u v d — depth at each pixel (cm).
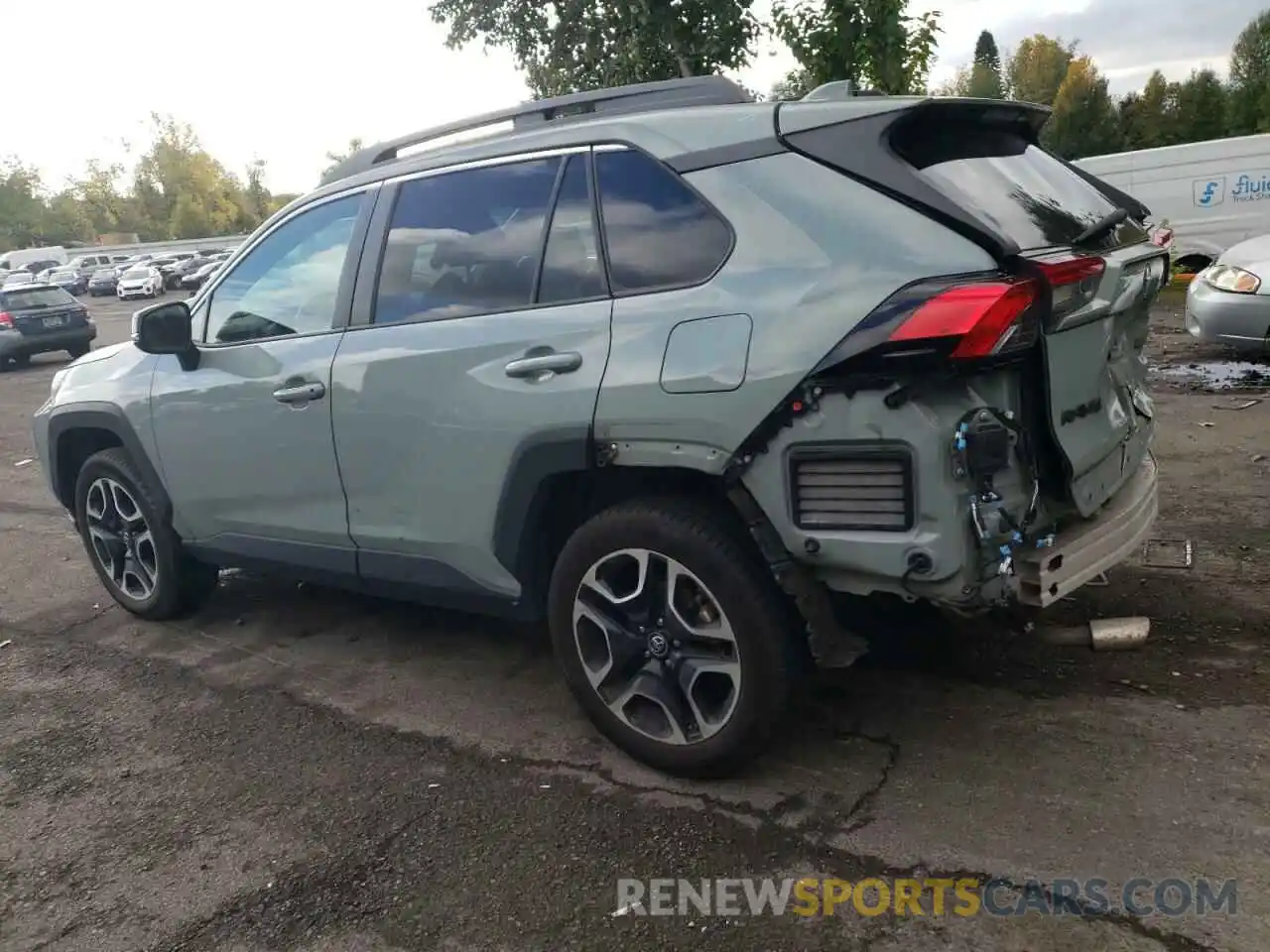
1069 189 332
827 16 861
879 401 260
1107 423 310
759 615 291
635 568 318
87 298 4631
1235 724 329
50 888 293
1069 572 281
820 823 295
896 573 266
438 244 362
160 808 330
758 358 275
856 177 278
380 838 305
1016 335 252
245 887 287
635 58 939
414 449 356
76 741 381
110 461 480
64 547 648
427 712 384
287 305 408
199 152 8769
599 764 337
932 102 285
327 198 404
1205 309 888
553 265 331
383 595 398
